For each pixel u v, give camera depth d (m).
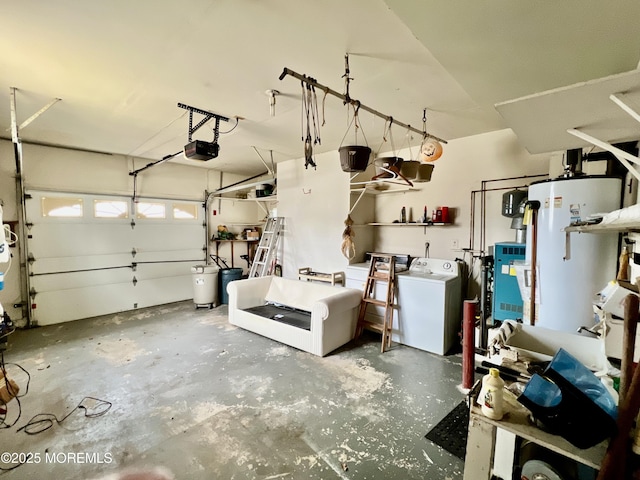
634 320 0.89
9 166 4.00
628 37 1.42
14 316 4.02
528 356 1.52
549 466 1.12
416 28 1.41
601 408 0.90
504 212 2.95
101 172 4.76
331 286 3.88
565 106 1.10
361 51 1.88
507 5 1.23
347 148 2.30
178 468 1.68
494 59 1.67
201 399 2.37
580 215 1.99
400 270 3.77
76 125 3.41
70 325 4.22
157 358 3.12
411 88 2.37
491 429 1.05
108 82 2.35
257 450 1.82
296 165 4.86
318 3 1.46
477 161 3.59
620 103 1.02
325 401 2.34
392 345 3.53
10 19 1.60
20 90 2.50
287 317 3.78
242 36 1.75
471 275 3.66
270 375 2.76
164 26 1.67
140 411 2.21
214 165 5.81
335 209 4.31
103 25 1.66
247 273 6.83
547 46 1.52
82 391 2.48
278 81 2.31
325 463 1.72
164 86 2.42
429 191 4.01
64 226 4.39
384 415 2.17
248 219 6.91
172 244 5.61
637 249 1.61
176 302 5.60
